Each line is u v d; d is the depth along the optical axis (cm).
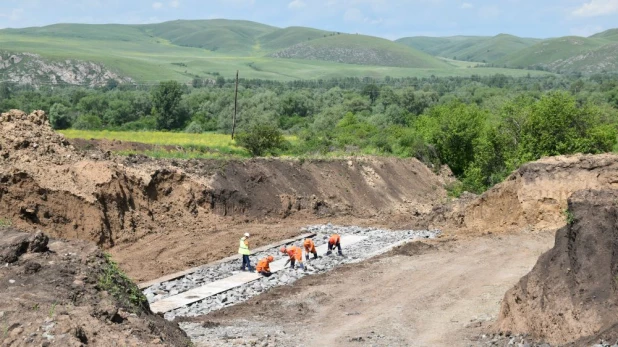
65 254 1530
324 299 2245
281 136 5772
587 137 4706
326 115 10131
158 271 2645
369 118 9894
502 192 3681
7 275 1350
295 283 2508
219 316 2036
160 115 10362
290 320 1986
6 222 2377
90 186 3006
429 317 1988
